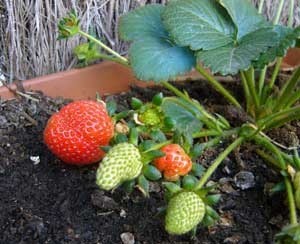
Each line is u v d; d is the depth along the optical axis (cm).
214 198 19
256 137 24
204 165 24
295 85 27
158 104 21
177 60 24
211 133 24
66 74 28
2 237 21
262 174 24
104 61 29
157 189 23
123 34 25
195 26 24
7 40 29
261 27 25
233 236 21
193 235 20
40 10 28
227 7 24
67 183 23
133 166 19
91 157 22
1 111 26
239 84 29
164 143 20
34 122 26
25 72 30
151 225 22
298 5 33
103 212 22
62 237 21
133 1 30
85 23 29
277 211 23
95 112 22
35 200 22
